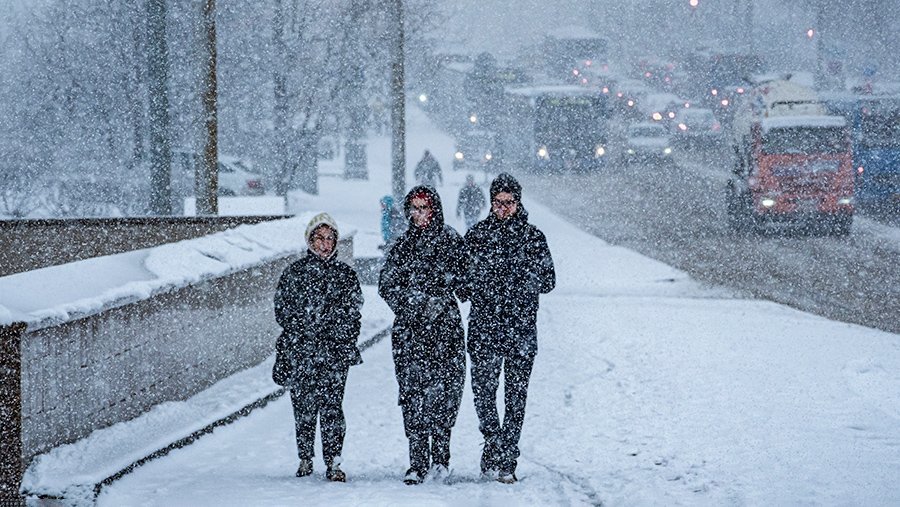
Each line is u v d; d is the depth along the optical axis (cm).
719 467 1423
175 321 1770
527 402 1898
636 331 2789
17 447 1152
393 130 5500
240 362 2091
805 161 5459
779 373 2164
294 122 6994
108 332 1538
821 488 1302
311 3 6619
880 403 1880
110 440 1481
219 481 1369
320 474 1430
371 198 7394
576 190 8375
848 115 6662
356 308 1411
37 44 5712
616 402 1886
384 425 1738
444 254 1383
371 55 6912
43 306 1381
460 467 1469
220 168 6200
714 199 7400
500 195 1377
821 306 3469
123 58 5616
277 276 2317
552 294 3681
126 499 1269
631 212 6744
